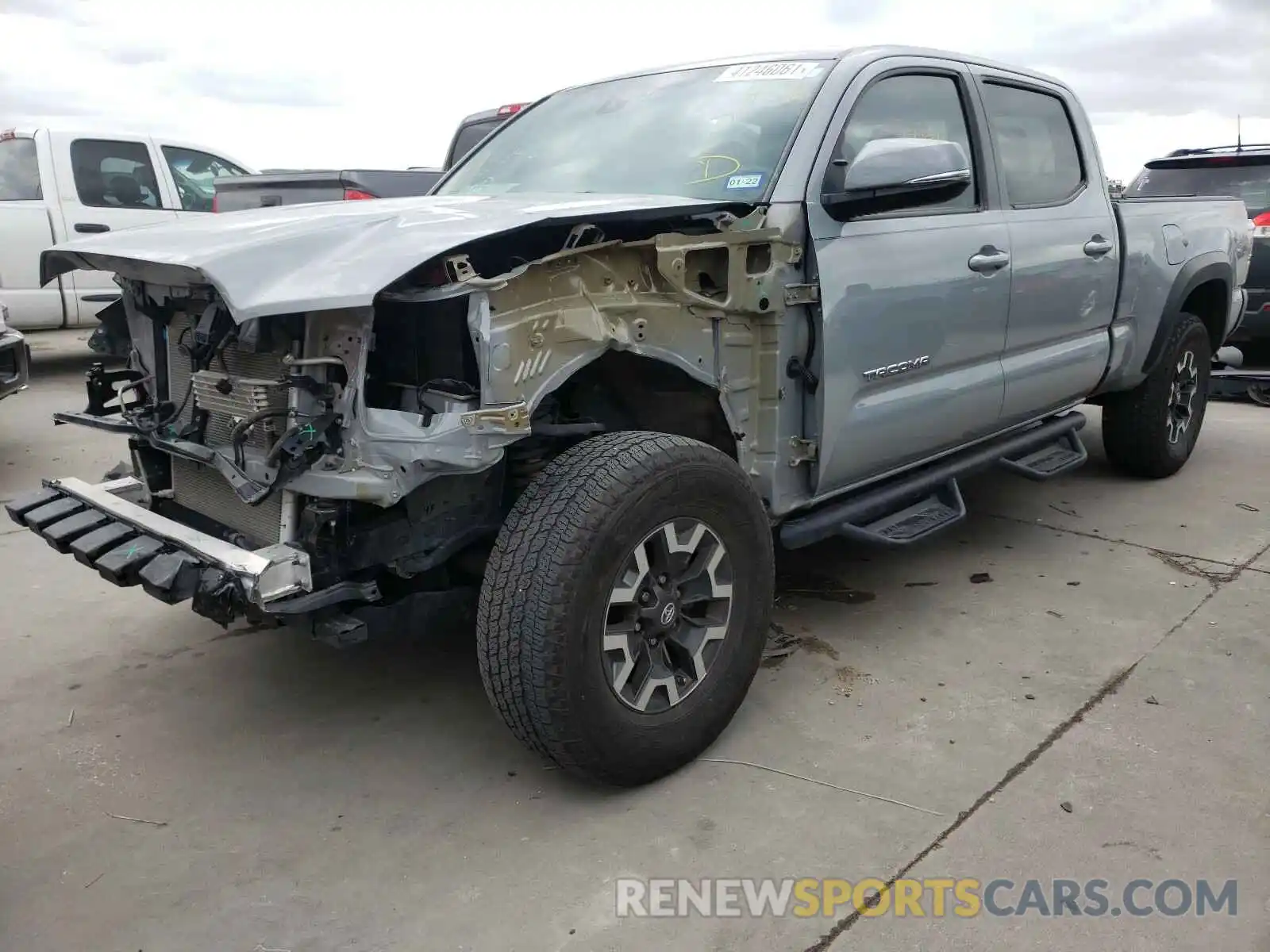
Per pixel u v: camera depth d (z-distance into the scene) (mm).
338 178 7555
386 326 2420
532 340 2365
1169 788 2572
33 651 3449
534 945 2074
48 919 2162
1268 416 7012
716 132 3238
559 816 2516
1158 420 5082
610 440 2539
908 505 3695
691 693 2662
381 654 3441
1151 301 4688
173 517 2928
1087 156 4379
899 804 2523
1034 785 2596
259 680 3254
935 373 3488
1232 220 5383
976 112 3705
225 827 2480
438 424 2248
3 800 2600
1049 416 4551
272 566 2246
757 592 2805
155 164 9086
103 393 3023
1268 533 4516
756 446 3004
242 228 2533
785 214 2883
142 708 3072
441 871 2307
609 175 3328
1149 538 4488
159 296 2672
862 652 3383
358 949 2070
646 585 2543
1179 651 3357
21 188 8633
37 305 8477
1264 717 2918
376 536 2473
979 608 3732
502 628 2334
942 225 3414
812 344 2992
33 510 2865
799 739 2844
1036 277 3850
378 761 2777
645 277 2660
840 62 3277
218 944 2088
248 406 2422
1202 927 2092
